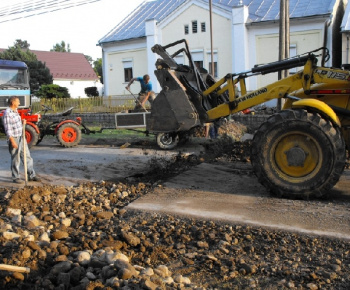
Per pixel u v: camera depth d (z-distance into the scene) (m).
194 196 6.20
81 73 47.56
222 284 3.86
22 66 14.61
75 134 12.47
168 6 28.98
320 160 5.73
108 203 6.22
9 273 3.69
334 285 3.71
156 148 11.74
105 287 3.50
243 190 6.47
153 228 5.11
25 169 7.25
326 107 5.80
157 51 7.57
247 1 24.16
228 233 4.84
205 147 10.73
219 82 7.26
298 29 21.11
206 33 23.50
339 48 22.98
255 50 22.11
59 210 5.84
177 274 4.05
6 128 7.43
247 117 15.41
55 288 3.60
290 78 6.47
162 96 7.32
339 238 4.45
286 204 5.64
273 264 4.14
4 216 5.53
